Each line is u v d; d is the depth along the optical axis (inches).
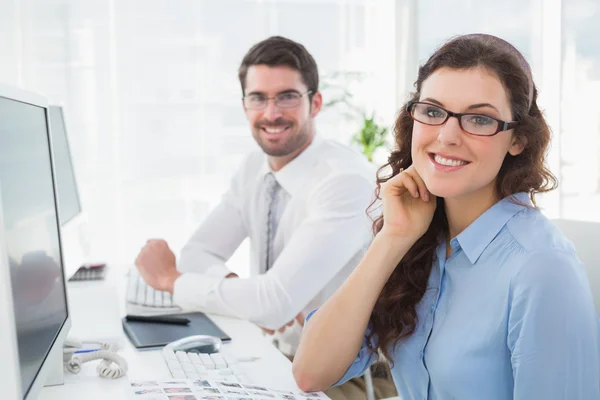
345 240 75.6
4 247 34.2
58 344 45.7
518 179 45.0
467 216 47.0
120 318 67.0
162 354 56.9
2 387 34.5
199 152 146.3
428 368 46.7
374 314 50.4
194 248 90.8
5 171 37.3
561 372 39.8
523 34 159.8
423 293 48.8
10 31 133.6
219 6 145.5
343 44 155.9
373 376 74.3
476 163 42.9
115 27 139.6
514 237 44.1
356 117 157.8
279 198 86.6
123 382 49.8
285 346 79.7
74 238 75.5
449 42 44.9
